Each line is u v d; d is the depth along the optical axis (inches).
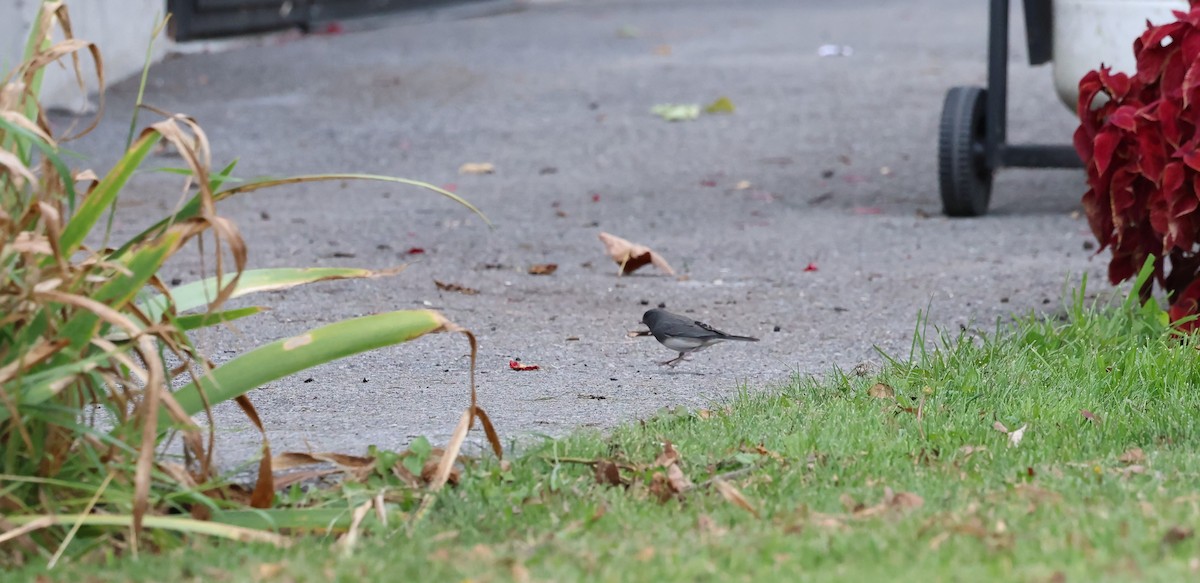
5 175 276.8
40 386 258.1
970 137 703.7
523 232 695.7
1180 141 436.5
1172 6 618.8
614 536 271.0
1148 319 446.9
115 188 273.7
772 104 1104.2
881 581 237.6
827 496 298.0
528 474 310.2
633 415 381.1
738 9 1845.5
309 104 1092.5
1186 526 264.4
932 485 305.3
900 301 537.0
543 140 979.9
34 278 264.1
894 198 792.9
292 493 298.5
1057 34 668.1
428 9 1742.1
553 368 440.8
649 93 1152.8
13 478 259.8
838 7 1855.3
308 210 754.8
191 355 283.7
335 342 283.9
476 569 250.2
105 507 277.4
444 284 560.4
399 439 354.0
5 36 954.1
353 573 248.8
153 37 276.7
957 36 1493.6
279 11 1446.9
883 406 376.2
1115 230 458.6
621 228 707.4
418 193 812.6
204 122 1017.5
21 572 254.1
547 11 1831.9
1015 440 348.2
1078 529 264.7
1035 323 456.1
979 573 240.5
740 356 457.7
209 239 666.2
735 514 285.0
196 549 268.4
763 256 633.0
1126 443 350.6
